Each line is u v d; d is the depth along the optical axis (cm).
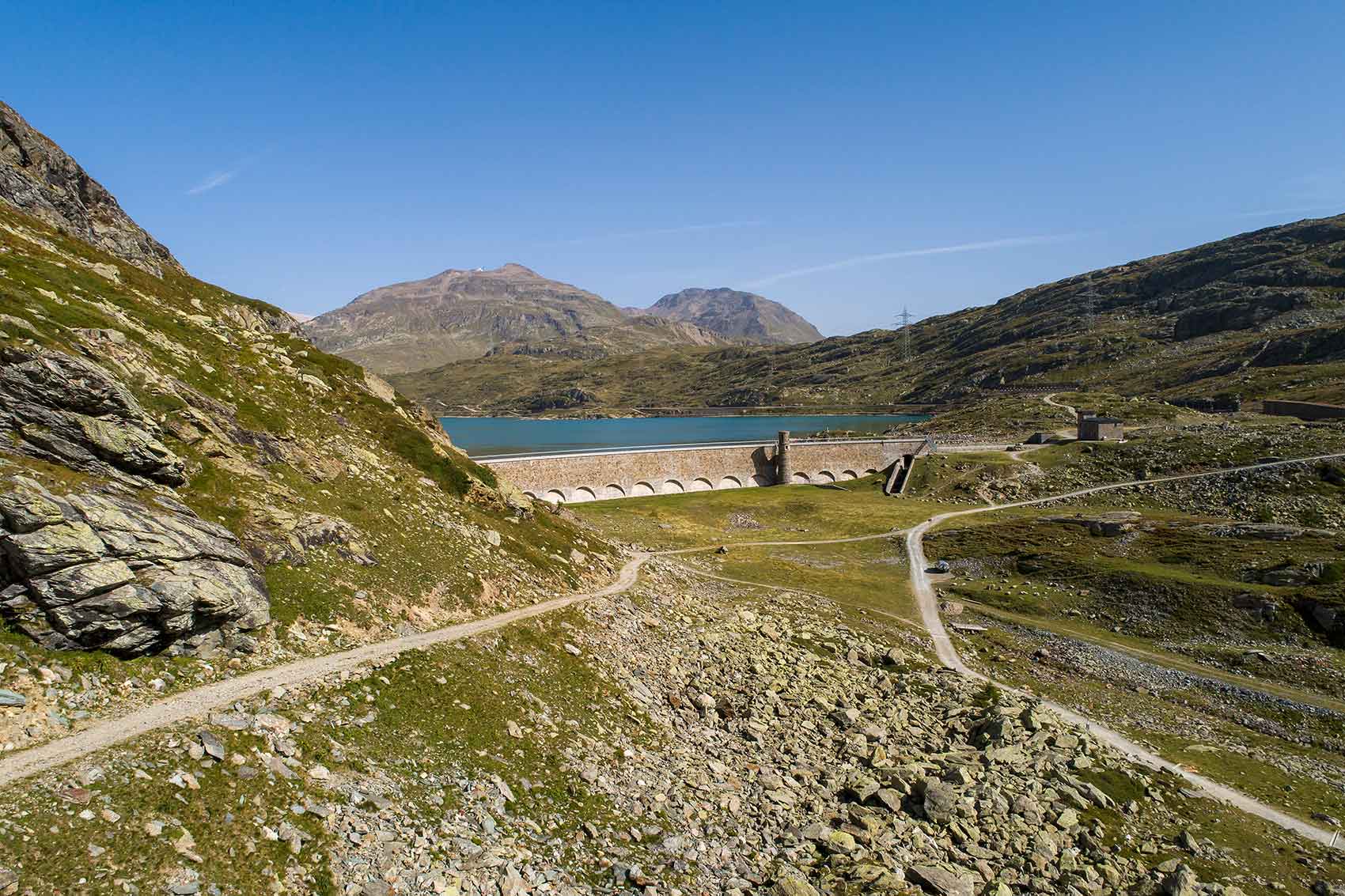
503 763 3600
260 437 5394
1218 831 4500
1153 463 16100
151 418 4166
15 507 2928
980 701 6166
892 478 17938
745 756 4597
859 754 4797
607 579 7894
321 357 8219
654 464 17538
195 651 3400
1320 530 10019
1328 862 4269
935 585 10744
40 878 2006
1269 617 8356
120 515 3331
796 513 15150
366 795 2930
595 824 3369
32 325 4134
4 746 2461
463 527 6506
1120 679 7544
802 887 3133
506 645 4872
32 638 2889
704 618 7550
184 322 6575
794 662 6556
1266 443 15550
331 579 4506
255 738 2964
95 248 7225
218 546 3750
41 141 8075
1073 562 10556
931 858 3609
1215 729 6488
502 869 2781
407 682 3894
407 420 8219
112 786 2419
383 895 2438
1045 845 3844
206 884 2222
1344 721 6488
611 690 4962
